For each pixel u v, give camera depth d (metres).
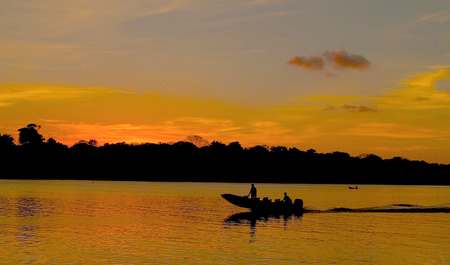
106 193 89.88
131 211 52.91
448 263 27.45
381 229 40.88
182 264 25.77
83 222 41.75
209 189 124.31
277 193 114.81
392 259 28.34
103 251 28.72
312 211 56.00
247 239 34.00
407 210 59.28
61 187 112.81
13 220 42.16
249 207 52.34
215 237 34.59
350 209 59.16
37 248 29.23
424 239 35.69
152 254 28.08
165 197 81.94
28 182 146.88
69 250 28.84
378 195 111.12
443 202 83.88
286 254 28.92
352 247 31.83
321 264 26.62
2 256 26.91
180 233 36.22
